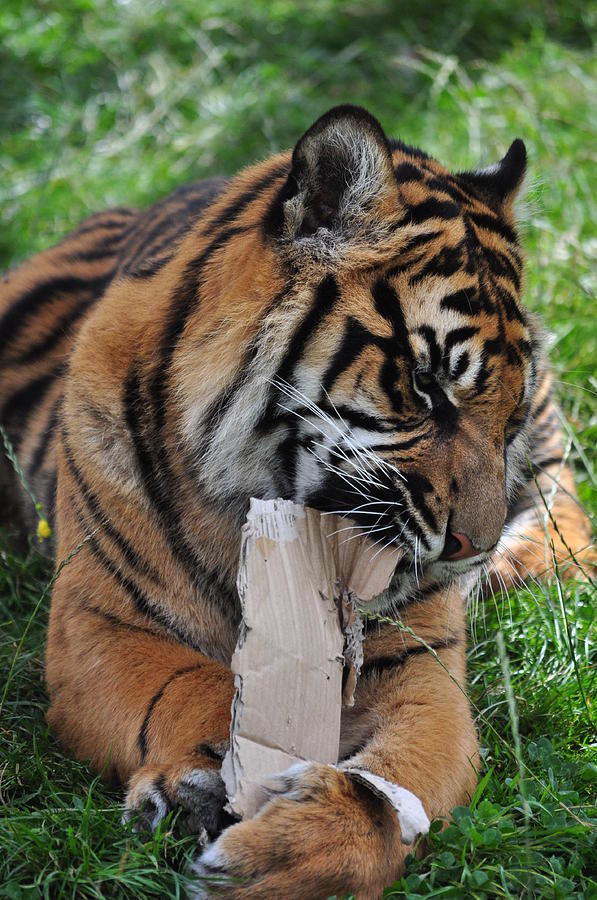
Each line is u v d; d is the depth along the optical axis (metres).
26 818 5.65
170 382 6.30
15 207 13.73
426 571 6.17
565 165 13.20
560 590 7.29
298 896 5.03
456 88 15.48
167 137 15.27
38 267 10.00
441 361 5.91
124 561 6.51
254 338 5.90
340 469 5.91
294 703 5.46
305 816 5.15
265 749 5.38
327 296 5.86
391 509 5.90
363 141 5.91
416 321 5.88
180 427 6.25
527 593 7.99
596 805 5.98
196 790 5.51
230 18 18.16
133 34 17.52
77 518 6.70
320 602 5.66
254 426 6.03
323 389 5.84
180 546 6.48
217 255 6.33
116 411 6.52
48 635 6.89
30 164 14.70
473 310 6.01
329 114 5.78
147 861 5.34
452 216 6.23
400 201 6.10
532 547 8.64
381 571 5.91
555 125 14.46
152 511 6.45
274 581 5.56
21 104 15.80
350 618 5.82
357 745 6.14
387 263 5.95
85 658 6.41
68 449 6.84
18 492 9.26
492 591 7.83
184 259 6.58
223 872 5.09
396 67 17.02
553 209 12.45
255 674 5.42
